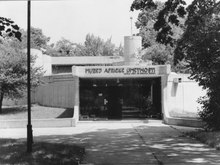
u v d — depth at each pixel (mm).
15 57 34812
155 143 16906
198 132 19875
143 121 30969
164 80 31359
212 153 13641
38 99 42219
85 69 31406
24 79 34531
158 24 16047
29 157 11789
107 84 33281
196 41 19375
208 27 19281
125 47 41594
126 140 18344
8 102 42781
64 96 37000
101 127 27156
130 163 11625
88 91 33250
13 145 15016
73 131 24297
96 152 14172
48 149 13531
